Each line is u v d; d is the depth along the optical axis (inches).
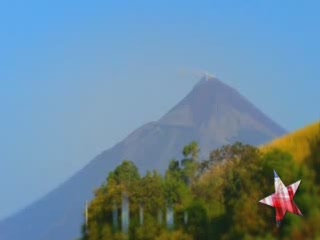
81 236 7578.7
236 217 6250.0
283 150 6688.0
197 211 6845.5
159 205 7116.1
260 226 6112.2
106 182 7746.1
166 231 6865.2
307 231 5826.8
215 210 6835.6
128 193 7258.9
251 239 6038.4
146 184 7313.0
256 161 6648.6
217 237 6648.6
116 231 7145.7
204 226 6756.9
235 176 6692.9
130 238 7007.9
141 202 7190.0
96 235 7293.3
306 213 5964.6
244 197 6314.0
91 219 7440.9
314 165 6491.1
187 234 6766.7
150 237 6899.6
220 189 6998.0
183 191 7155.5
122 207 7199.8
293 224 5895.7
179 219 6968.5
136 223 7081.7
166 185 7239.2
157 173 7696.9
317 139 6737.2
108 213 7347.4
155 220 6998.0
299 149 6722.4
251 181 6456.7
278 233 5964.6
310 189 6107.3
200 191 7140.8
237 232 6210.6
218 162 7224.4
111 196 7337.6
